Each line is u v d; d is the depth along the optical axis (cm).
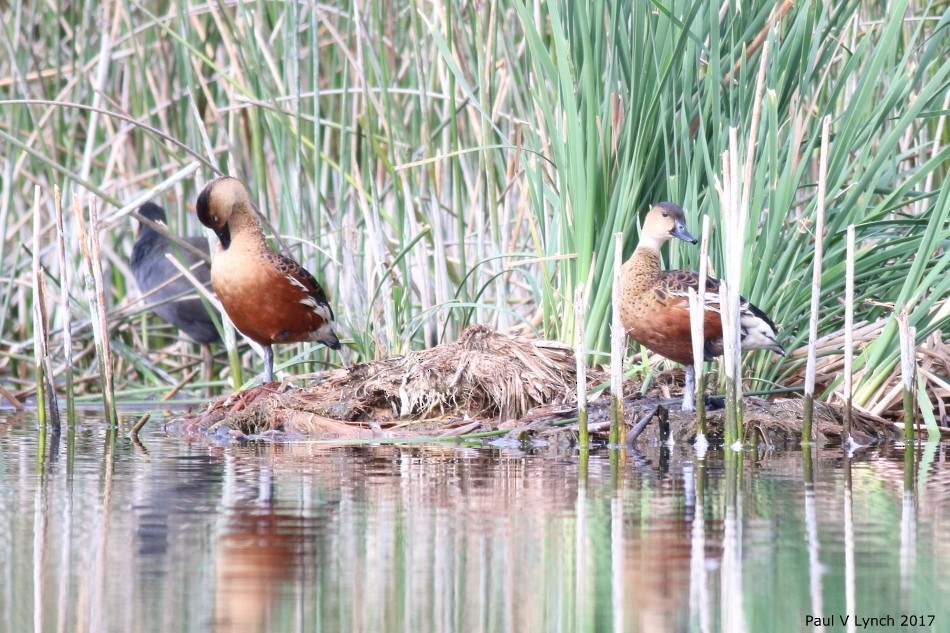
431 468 962
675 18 1124
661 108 1198
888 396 1200
